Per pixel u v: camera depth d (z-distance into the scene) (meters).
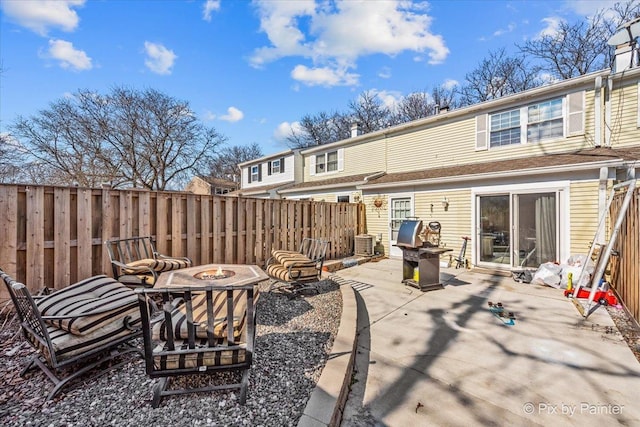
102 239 4.61
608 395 2.49
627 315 4.33
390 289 5.93
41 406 2.09
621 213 4.32
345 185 11.91
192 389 2.13
